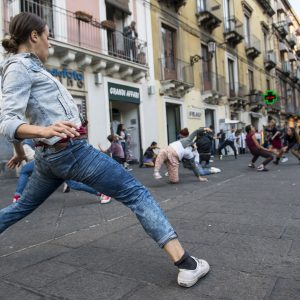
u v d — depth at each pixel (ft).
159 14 55.72
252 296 7.48
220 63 75.87
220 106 74.79
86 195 22.34
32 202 9.00
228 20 79.66
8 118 6.85
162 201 19.36
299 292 7.61
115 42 46.26
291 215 14.73
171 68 59.16
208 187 24.20
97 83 42.96
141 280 8.49
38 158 8.16
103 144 43.37
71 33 39.52
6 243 12.06
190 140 27.30
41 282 8.59
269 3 110.22
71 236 12.73
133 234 12.56
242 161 49.90
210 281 8.28
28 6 35.35
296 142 42.06
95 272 9.09
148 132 52.06
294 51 152.87
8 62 7.50
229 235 12.07
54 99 7.65
